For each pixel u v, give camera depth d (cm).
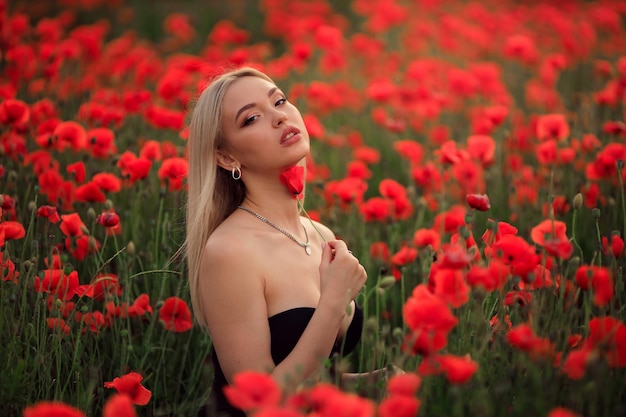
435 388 206
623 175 313
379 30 721
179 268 305
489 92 541
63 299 254
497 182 383
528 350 188
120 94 536
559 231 229
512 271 216
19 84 491
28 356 234
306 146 237
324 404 159
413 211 376
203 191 239
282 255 235
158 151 335
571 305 223
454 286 196
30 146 405
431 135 492
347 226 354
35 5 918
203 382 279
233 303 225
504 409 194
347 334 251
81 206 347
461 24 690
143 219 345
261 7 944
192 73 474
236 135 234
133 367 278
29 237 310
